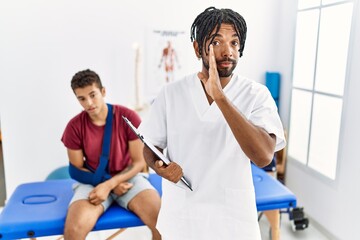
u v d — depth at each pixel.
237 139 0.92
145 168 2.56
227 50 1.01
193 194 1.14
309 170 2.57
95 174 1.90
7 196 2.65
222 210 1.13
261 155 0.93
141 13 2.66
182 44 2.78
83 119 1.89
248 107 1.08
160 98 1.19
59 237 2.24
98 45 2.62
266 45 2.93
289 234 2.43
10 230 1.64
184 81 1.17
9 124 2.55
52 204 1.86
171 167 1.08
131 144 1.93
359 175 2.07
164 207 1.22
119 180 1.84
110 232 2.41
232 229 1.14
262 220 2.56
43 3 2.47
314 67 2.49
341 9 2.21
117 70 2.70
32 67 2.53
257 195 1.92
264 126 1.00
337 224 2.29
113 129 1.90
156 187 2.10
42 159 2.66
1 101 2.51
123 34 2.65
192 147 1.11
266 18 2.88
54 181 2.18
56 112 2.63
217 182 1.12
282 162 2.81
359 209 2.09
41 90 2.57
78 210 1.70
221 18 1.00
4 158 2.59
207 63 1.05
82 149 1.92
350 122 2.13
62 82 2.61
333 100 2.33
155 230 1.74
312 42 2.52
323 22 2.38
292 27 2.71
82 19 2.56
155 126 1.19
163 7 2.69
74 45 2.58
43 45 2.52
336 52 2.28
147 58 2.73
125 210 1.84
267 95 1.10
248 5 2.83
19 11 2.44
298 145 2.75
